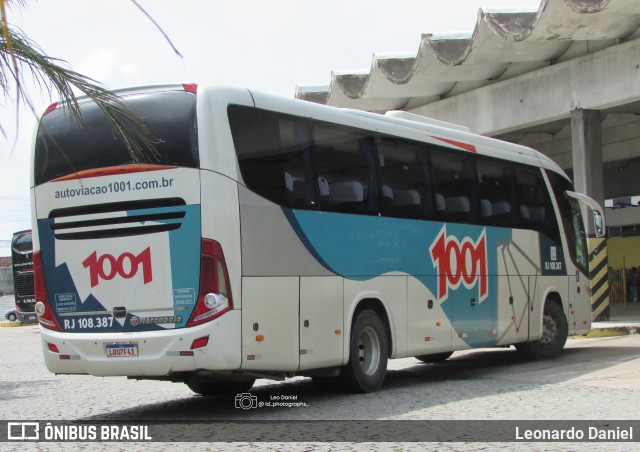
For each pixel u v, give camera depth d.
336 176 10.08
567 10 18.59
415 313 11.21
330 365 9.70
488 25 20.31
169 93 8.74
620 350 15.70
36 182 9.41
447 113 25.48
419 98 26.58
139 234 8.73
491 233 13.04
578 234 15.69
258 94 9.16
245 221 8.69
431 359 15.06
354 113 10.63
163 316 8.56
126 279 8.77
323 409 9.22
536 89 22.28
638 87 19.52
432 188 11.81
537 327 14.06
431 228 11.67
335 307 9.81
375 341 10.56
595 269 21.22
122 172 8.83
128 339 8.63
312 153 9.75
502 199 13.48
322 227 9.73
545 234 14.59
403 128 11.43
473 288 12.48
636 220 35.31
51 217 9.27
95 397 10.94
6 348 21.50
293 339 9.15
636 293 36.97
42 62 6.23
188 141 8.56
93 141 9.06
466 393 10.25
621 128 27.34
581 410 8.75
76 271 9.07
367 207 10.52
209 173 8.46
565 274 15.05
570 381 11.19
